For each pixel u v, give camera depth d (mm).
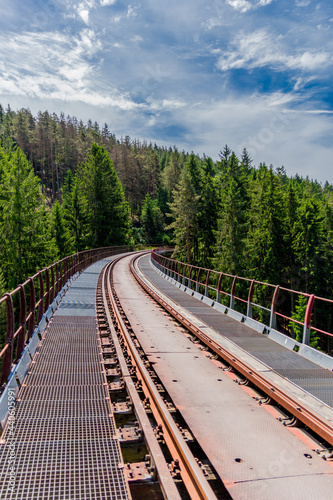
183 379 6594
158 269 29547
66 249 51156
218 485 3691
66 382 5523
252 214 47656
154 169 133000
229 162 57375
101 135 130375
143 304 15094
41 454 3559
